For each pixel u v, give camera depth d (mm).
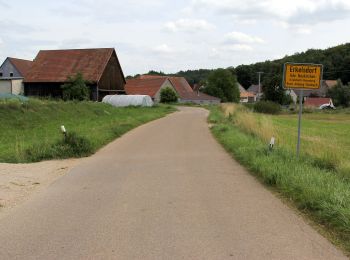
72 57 62000
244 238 5516
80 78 54125
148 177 9953
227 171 10664
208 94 119375
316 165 10562
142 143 17266
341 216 5879
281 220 6332
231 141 15891
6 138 18547
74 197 8023
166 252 5031
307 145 14172
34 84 60062
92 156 13734
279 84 80812
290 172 8859
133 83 96188
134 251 5074
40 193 8445
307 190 7324
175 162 12234
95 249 5160
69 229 5984
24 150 13430
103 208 7141
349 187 7562
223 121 28906
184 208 7074
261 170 9859
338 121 48594
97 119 30188
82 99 53500
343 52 127438
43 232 5859
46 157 13164
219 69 121812
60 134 18766
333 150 11828
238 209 6984
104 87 60625
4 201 7746
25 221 6430
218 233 5730
